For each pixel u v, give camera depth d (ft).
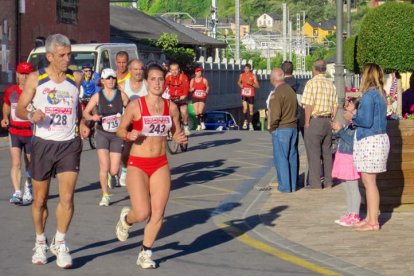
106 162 49.62
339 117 66.54
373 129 40.70
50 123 34.01
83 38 140.36
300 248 38.22
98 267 34.78
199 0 555.28
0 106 108.58
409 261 35.24
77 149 34.37
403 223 43.19
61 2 131.23
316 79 54.80
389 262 35.14
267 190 56.13
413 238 39.65
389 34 89.45
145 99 34.01
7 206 49.37
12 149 49.85
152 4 538.88
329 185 56.54
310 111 54.90
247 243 39.63
